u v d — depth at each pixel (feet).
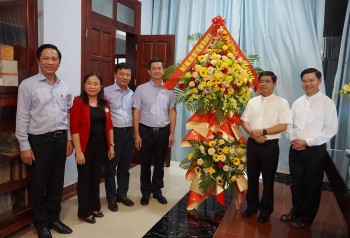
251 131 7.93
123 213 8.73
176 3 14.48
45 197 7.47
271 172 8.02
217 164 8.27
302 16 12.41
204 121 8.25
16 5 6.86
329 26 12.49
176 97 8.66
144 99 9.02
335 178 6.74
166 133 9.30
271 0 12.89
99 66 11.05
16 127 6.52
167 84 7.90
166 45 13.19
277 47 12.89
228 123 8.26
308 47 12.41
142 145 9.18
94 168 7.99
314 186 7.65
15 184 6.99
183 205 9.43
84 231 7.59
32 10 6.93
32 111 6.66
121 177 9.35
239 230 7.87
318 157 7.45
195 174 8.58
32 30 6.97
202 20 14.08
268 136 7.82
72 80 9.67
